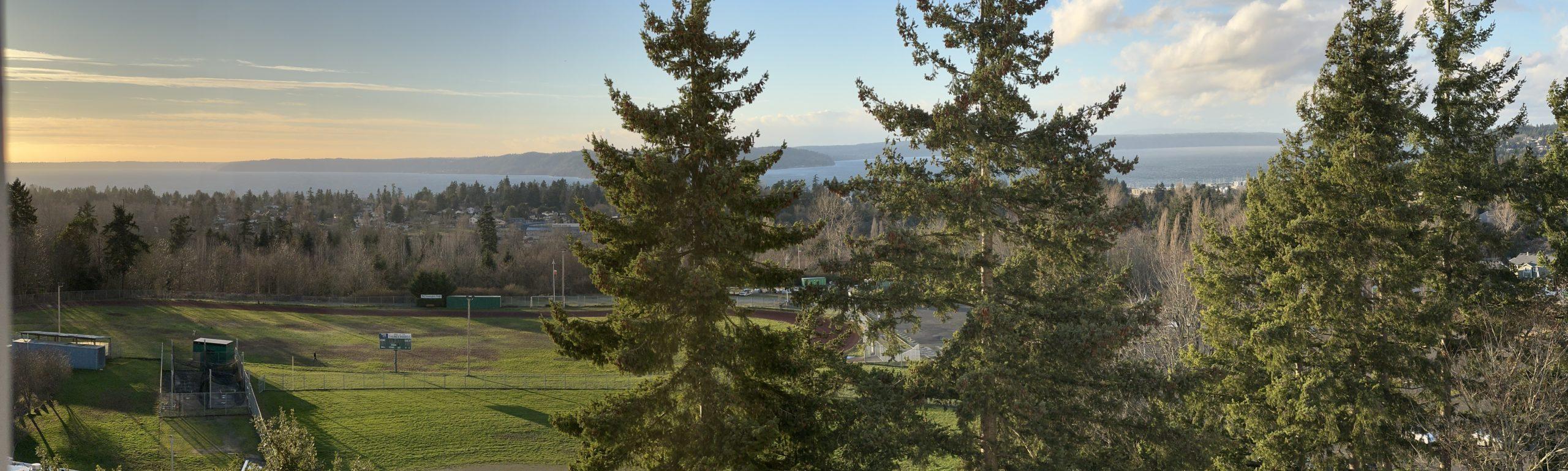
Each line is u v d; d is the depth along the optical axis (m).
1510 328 23.86
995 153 18.27
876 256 17.84
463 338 76.94
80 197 118.31
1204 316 25.72
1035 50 18.31
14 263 86.00
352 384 55.56
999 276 18.78
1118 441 19.17
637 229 15.43
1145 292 56.09
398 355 68.69
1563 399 22.91
